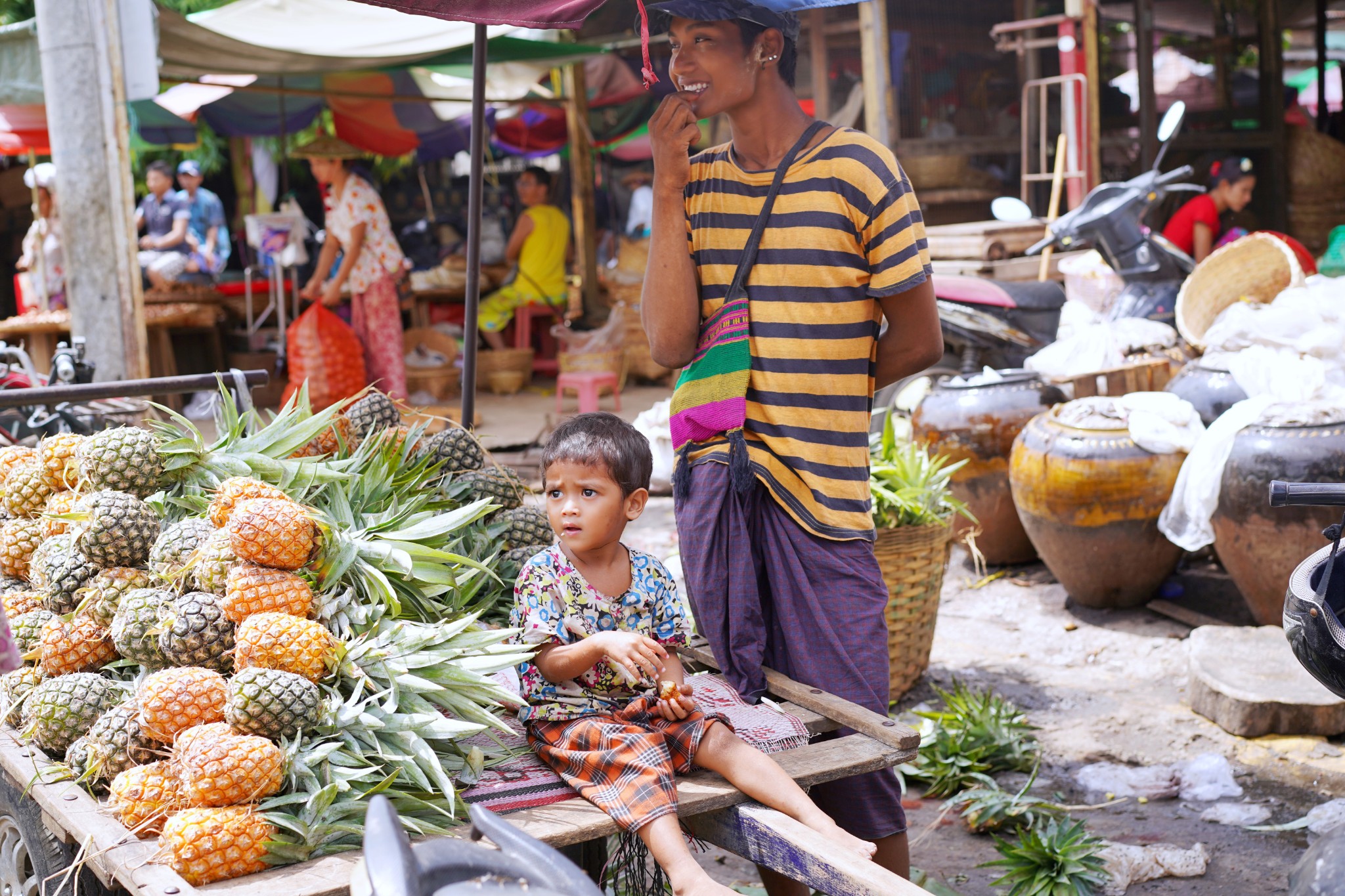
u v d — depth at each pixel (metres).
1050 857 3.44
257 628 2.38
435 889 1.44
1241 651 4.61
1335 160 11.80
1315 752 4.09
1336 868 2.46
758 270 2.79
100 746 2.33
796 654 2.79
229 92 10.45
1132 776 4.04
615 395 11.20
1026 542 6.21
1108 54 11.87
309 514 2.64
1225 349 5.79
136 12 6.50
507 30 8.62
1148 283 7.08
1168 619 5.45
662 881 2.75
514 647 2.51
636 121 14.94
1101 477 5.20
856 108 10.50
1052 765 4.20
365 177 9.51
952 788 4.11
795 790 2.30
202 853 2.02
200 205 12.36
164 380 3.48
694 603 2.88
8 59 6.79
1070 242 7.12
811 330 2.76
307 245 13.47
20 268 11.90
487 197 15.52
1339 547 2.79
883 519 4.55
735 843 2.35
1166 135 6.94
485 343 12.79
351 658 2.44
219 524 2.71
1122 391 6.20
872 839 2.80
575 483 2.56
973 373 6.89
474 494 3.36
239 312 12.34
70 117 6.52
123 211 6.66
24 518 3.11
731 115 2.82
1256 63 11.82
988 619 5.65
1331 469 4.65
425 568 2.74
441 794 2.28
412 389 11.48
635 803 2.25
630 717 2.50
